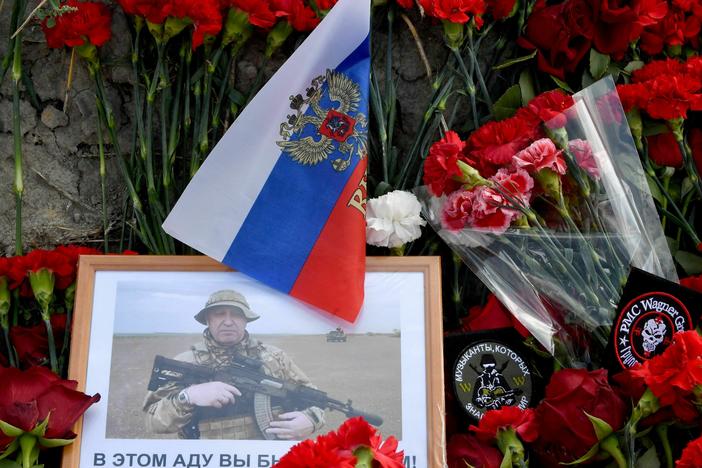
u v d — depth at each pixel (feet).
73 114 4.54
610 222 4.13
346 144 4.03
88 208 4.52
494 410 3.80
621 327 3.89
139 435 3.69
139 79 4.49
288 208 3.95
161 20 4.21
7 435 3.48
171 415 3.71
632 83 4.72
